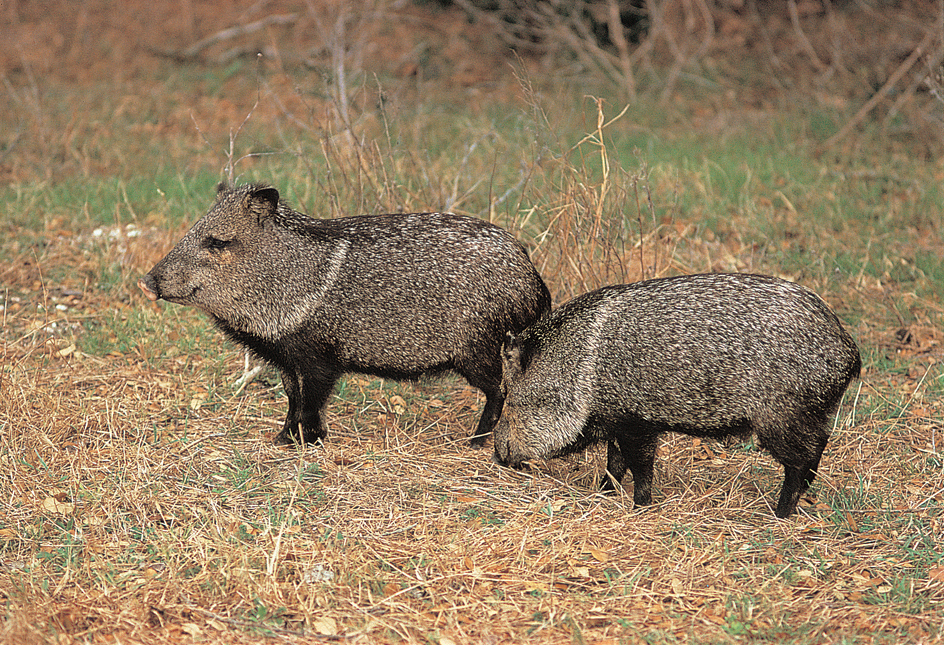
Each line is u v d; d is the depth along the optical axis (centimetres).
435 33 4084
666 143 2992
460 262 1326
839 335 1145
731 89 3600
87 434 1380
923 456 1370
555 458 1291
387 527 1167
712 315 1151
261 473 1297
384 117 2038
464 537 1145
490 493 1259
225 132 3055
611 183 1844
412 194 1950
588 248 1766
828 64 3744
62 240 2134
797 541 1153
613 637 957
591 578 1071
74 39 4116
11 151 2759
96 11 4400
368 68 3641
